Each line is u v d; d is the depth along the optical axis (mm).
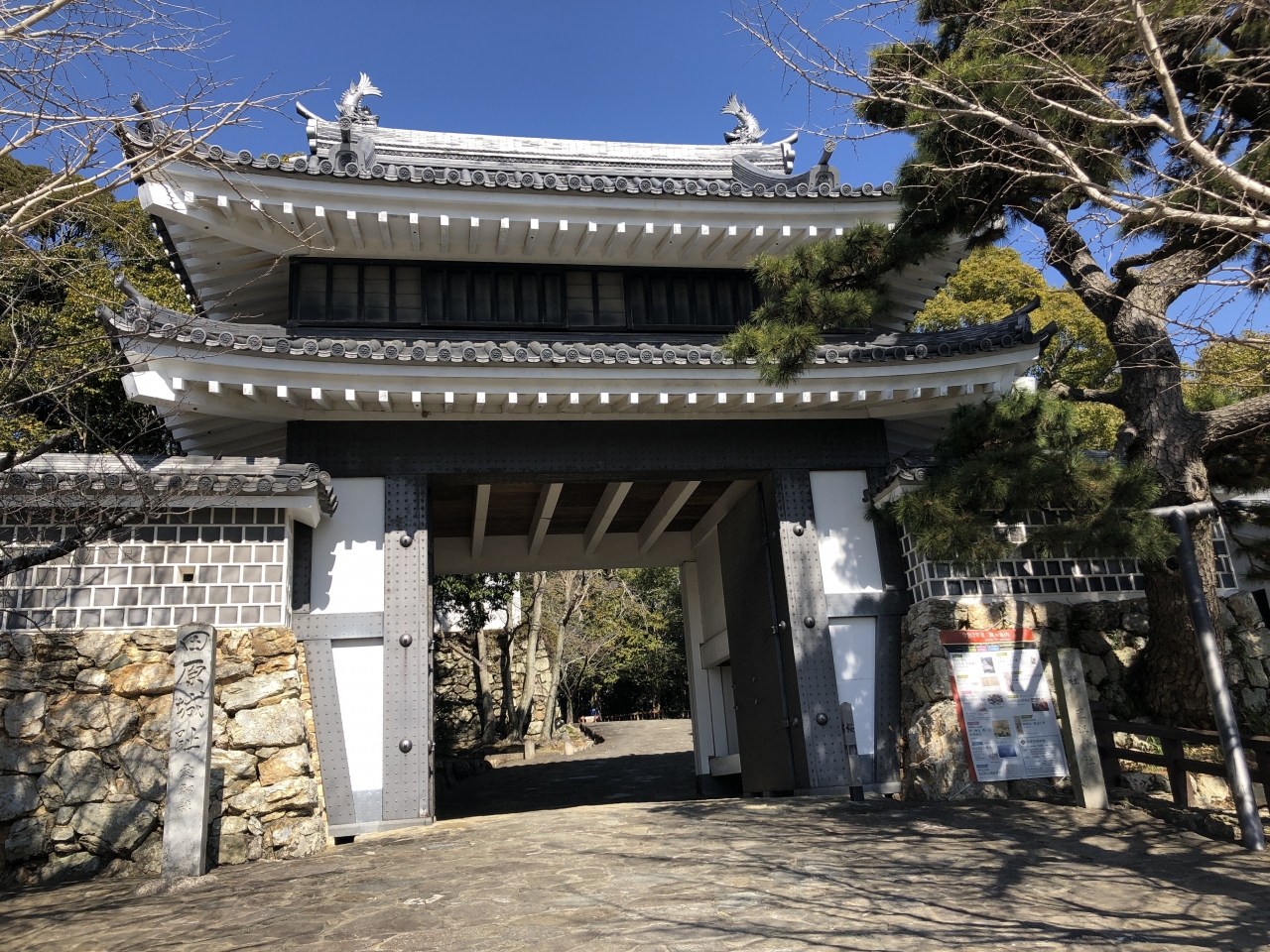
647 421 10062
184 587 7910
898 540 10086
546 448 9734
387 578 8867
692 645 14461
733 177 13188
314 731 8281
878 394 9805
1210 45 6309
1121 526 7004
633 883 5508
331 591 8766
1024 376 10367
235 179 8562
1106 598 9656
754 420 10305
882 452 10438
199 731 6648
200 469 7965
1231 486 8875
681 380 9188
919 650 9172
